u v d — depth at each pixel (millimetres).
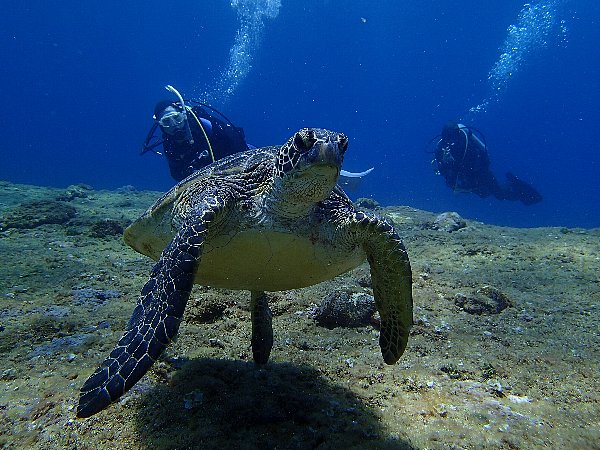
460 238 2721
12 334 1213
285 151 866
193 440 802
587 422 935
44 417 851
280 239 916
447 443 841
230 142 2885
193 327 1302
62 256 2004
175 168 2889
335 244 983
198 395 913
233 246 917
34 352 1122
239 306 1449
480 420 916
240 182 940
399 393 1017
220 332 1290
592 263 2141
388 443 835
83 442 793
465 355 1213
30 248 2119
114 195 4555
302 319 1426
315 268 1006
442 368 1125
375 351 1220
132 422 843
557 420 937
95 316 1358
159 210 1033
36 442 794
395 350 1009
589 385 1081
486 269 2088
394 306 993
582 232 2959
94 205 3783
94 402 643
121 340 696
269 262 956
